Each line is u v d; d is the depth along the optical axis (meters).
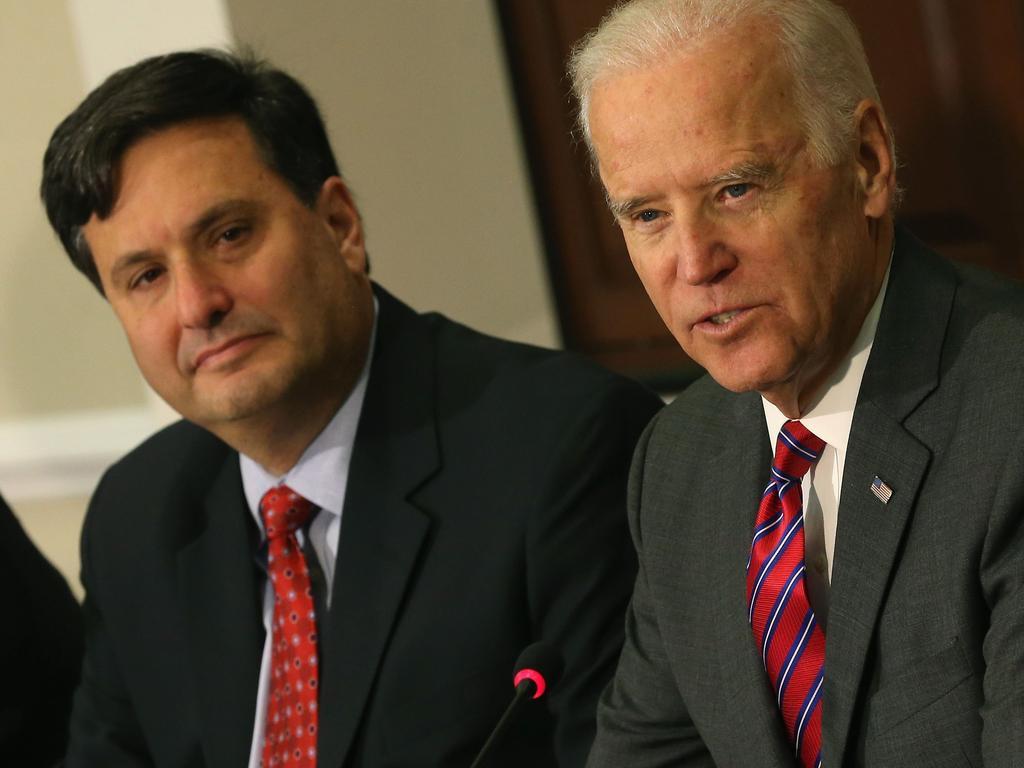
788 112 4.47
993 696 4.28
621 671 5.82
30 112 12.63
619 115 4.56
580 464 6.43
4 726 8.05
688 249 4.51
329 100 10.91
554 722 6.32
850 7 10.13
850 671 4.68
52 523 13.49
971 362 4.68
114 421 13.05
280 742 6.65
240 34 10.38
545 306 12.02
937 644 4.52
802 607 4.98
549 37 11.52
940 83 9.92
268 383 6.40
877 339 4.85
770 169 4.46
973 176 9.95
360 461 6.74
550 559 6.30
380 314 7.14
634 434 6.63
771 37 4.48
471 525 6.47
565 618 6.28
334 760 6.40
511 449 6.55
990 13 9.59
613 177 4.64
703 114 4.44
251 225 6.41
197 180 6.31
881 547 4.67
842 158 4.57
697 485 5.52
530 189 11.87
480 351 7.09
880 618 4.66
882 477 4.71
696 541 5.45
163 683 7.15
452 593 6.40
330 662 6.52
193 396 6.52
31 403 13.38
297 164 6.55
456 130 11.66
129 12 10.69
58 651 8.38
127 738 7.55
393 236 11.30
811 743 4.91
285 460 6.81
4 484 13.54
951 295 4.85
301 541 6.85
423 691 6.35
